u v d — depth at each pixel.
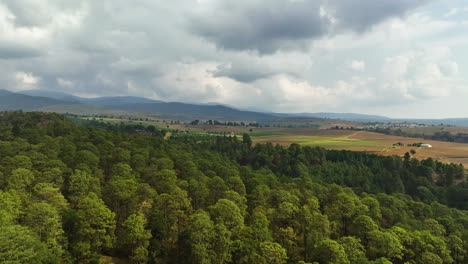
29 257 39.91
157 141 158.00
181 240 60.84
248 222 75.31
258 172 140.00
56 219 50.03
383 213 86.31
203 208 75.88
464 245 64.69
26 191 65.00
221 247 54.50
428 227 75.19
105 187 74.94
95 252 54.59
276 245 54.16
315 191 100.12
